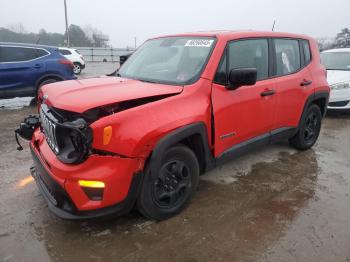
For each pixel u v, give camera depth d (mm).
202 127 3443
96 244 3043
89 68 25406
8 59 8562
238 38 4012
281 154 5328
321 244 3090
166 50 4172
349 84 7703
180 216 3477
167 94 3297
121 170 2883
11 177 4301
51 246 3010
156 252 2953
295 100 4836
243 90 3924
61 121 2975
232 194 3969
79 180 2807
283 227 3338
